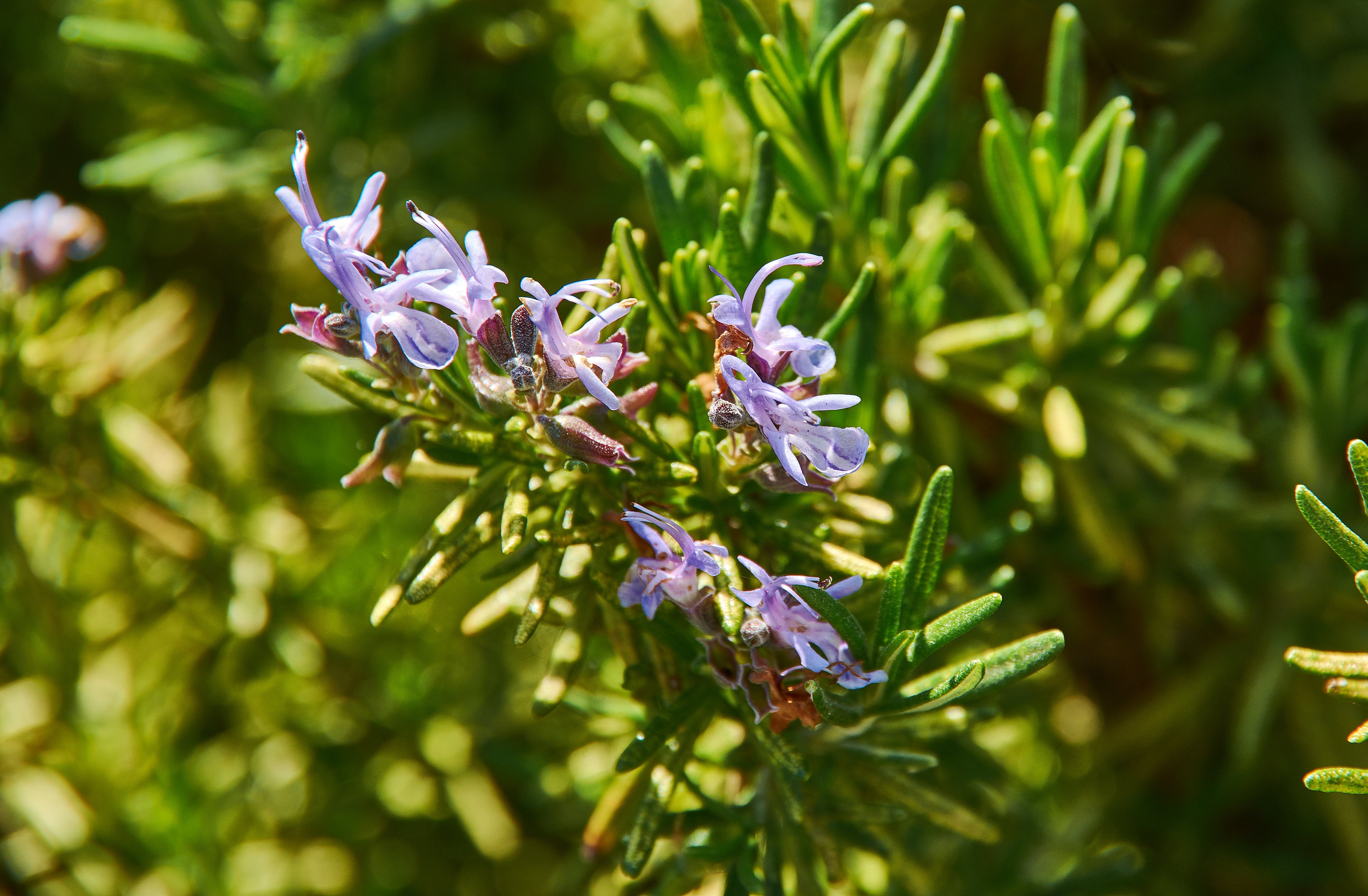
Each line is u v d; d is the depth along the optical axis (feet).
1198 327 1.61
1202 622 1.64
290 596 1.68
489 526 1.36
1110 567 1.56
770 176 1.42
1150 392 1.60
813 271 1.42
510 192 1.82
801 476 1.30
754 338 1.32
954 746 1.52
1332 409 1.60
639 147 1.55
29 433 1.58
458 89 1.84
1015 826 1.58
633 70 1.83
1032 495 1.53
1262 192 1.89
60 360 1.59
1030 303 1.57
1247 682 1.61
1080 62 1.53
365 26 1.73
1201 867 1.65
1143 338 1.59
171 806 1.67
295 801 1.70
